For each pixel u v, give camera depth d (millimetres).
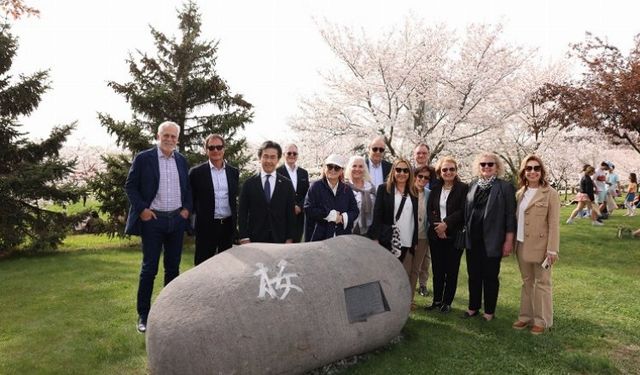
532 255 4707
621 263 8023
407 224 5191
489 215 4840
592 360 4078
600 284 6652
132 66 11039
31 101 10281
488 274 4996
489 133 13625
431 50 13227
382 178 6230
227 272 3502
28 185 9492
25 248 10086
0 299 6117
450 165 5152
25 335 4777
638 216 13805
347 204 5078
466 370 3949
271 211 5066
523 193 4863
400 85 12930
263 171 5137
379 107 13672
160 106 11156
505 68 12984
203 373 3139
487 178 4945
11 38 10109
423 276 6207
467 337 4645
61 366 4059
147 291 4816
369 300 3947
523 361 4141
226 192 5430
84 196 10359
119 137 10766
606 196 13531
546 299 4758
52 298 6129
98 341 4594
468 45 13141
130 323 5090
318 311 3578
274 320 3363
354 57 13508
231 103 11555
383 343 4195
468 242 4984
